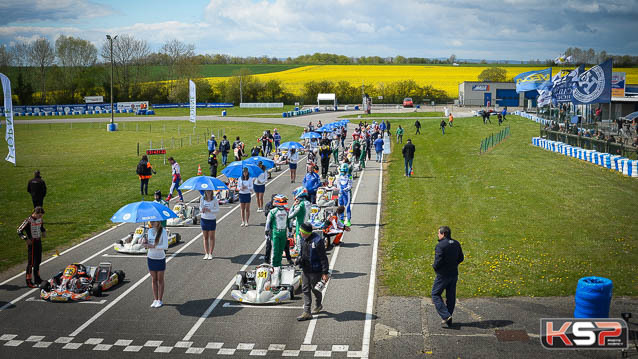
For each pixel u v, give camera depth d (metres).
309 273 11.24
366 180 29.28
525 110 82.12
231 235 18.47
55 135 60.88
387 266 14.71
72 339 10.60
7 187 28.41
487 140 40.97
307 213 17.98
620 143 31.23
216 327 11.07
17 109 97.81
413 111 95.94
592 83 34.72
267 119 84.38
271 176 31.77
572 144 37.09
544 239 16.58
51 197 25.70
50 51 122.75
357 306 12.02
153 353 9.98
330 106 113.44
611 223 18.22
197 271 14.66
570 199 22.16
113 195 26.14
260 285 12.42
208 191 15.31
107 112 103.50
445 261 10.46
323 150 28.95
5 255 16.52
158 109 113.00
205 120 84.69
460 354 9.62
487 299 12.12
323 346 10.13
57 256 16.33
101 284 13.01
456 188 25.75
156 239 11.96
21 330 11.03
